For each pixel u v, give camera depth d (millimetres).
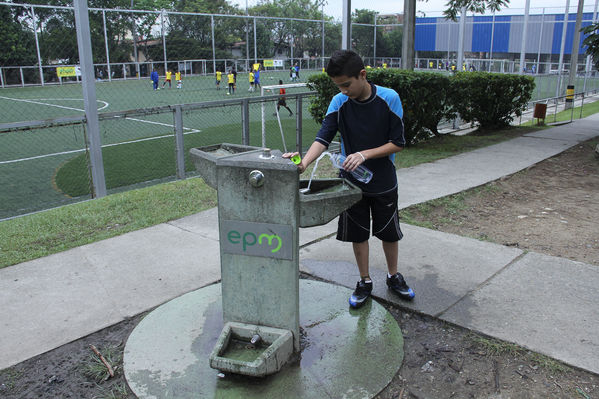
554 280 3576
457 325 3002
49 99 21453
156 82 26141
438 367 2639
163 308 3232
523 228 4910
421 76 8852
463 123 13156
